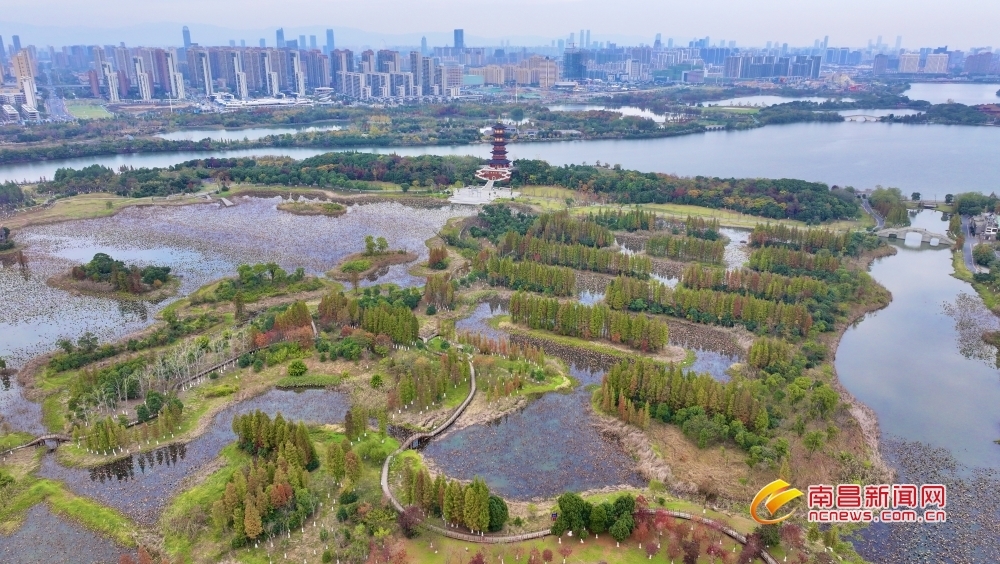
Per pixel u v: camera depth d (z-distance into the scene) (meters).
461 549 110.38
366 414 147.00
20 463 135.12
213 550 110.56
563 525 111.75
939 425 153.12
